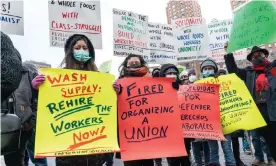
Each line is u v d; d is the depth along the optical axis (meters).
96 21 5.72
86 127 3.30
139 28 6.85
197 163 6.93
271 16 4.94
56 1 5.45
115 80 3.55
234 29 5.36
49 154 3.07
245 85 5.26
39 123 3.15
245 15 5.20
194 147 6.95
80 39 3.58
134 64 4.43
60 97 3.27
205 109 4.90
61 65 3.65
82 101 3.34
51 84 3.27
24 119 3.92
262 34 4.94
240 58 8.45
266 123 5.00
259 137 6.60
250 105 5.09
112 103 3.46
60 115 3.24
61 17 5.46
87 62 3.62
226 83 5.29
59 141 3.17
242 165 6.28
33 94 3.56
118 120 3.76
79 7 5.60
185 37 7.76
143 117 3.82
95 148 3.25
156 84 3.93
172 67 5.25
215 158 5.97
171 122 3.86
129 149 3.71
